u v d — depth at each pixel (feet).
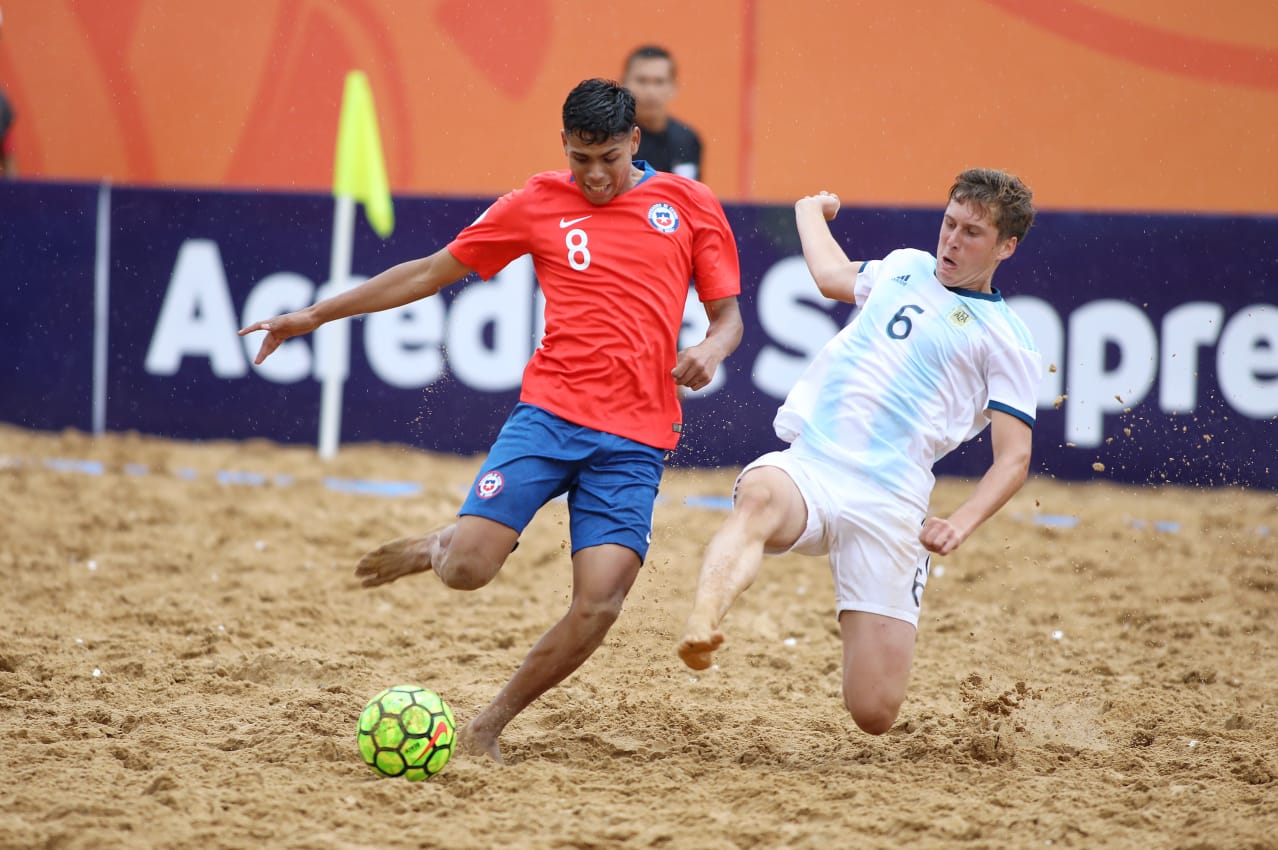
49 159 193.36
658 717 63.41
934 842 46.37
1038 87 179.32
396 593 91.40
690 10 183.32
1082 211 130.11
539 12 185.47
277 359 141.59
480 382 138.92
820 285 59.93
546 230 55.88
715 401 134.62
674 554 103.81
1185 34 176.24
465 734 55.72
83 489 119.65
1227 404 128.67
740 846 46.21
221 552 101.09
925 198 181.78
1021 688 65.77
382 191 140.15
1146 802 50.90
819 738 61.36
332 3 188.44
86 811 47.16
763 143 183.21
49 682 68.03
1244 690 72.54
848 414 54.90
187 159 192.03
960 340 54.44
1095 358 130.62
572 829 46.78
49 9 191.83
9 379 145.38
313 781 51.13
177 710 62.69
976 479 133.90
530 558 102.53
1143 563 104.17
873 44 181.27
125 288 143.43
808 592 95.86
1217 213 127.95
